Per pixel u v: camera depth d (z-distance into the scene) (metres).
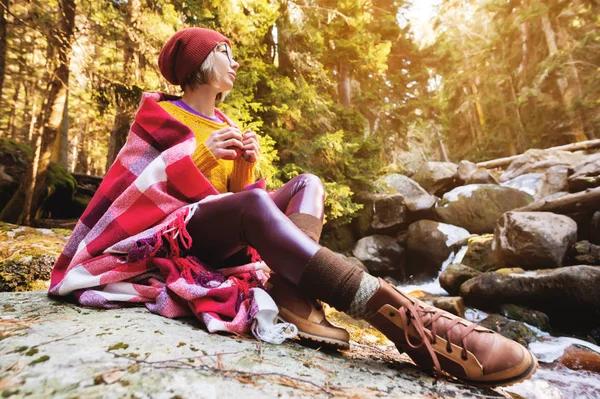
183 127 1.10
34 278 1.97
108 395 0.52
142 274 1.06
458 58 17.89
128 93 4.62
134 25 4.49
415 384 0.75
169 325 0.86
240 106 5.10
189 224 1.04
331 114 7.75
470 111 20.41
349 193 6.89
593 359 2.68
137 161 1.10
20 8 4.45
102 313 0.91
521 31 16.11
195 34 1.28
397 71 13.72
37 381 0.54
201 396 0.54
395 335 0.83
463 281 5.10
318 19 8.69
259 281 1.08
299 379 0.66
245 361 0.71
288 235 0.86
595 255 4.32
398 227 8.30
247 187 1.03
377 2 12.98
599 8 13.14
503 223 5.04
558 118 15.12
